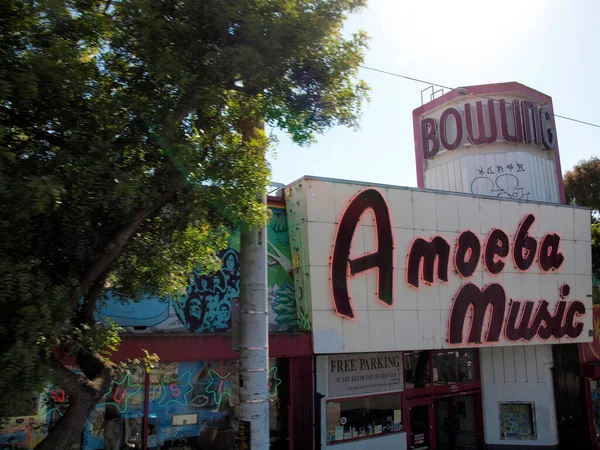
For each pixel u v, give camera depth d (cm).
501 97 2056
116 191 525
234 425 1140
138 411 1038
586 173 3130
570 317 1584
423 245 1357
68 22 609
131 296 726
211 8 626
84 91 591
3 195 455
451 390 1562
